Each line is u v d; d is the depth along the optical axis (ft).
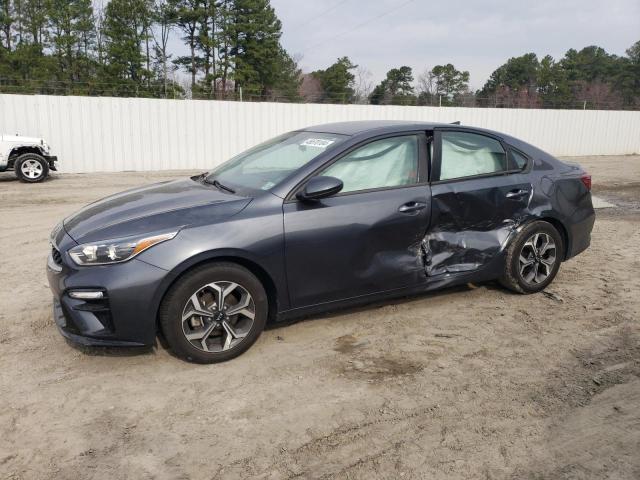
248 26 138.82
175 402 10.82
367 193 13.53
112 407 10.64
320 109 61.52
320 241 12.74
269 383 11.57
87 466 8.98
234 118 57.11
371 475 8.82
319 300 13.20
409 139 14.47
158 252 11.29
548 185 16.33
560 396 11.14
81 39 145.28
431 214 14.23
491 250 15.42
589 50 247.70
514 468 9.01
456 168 15.01
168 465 9.03
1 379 11.61
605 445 9.59
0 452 9.30
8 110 47.85
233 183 14.06
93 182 44.27
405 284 14.17
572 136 77.77
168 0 138.10
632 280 18.29
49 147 45.91
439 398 11.05
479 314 15.25
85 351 12.84
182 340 11.76
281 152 14.80
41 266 19.77
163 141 54.24
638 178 49.42
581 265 20.01
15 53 135.13
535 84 213.46
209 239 11.58
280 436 9.80
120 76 136.15
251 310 12.41
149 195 13.85
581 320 14.90
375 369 12.21
